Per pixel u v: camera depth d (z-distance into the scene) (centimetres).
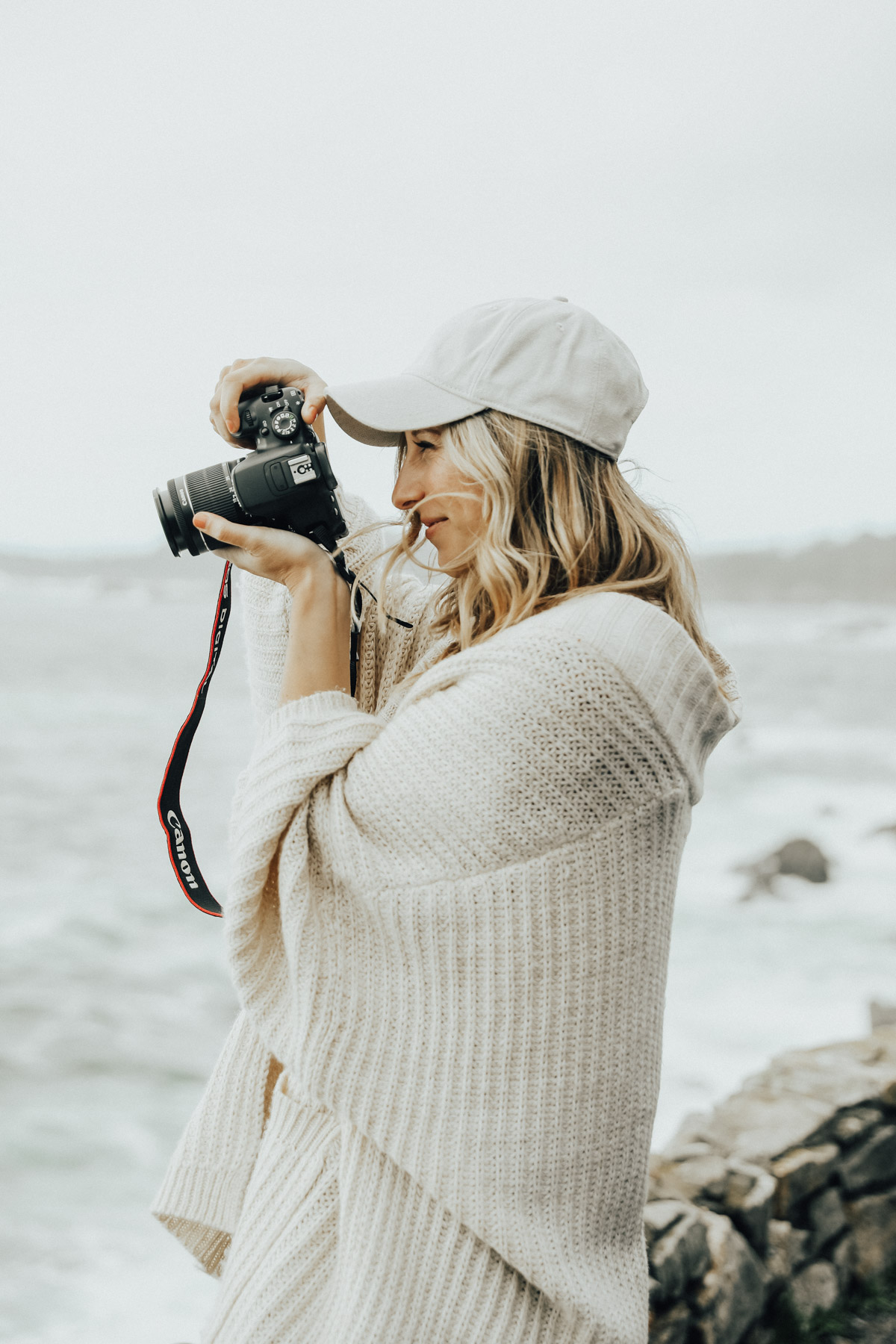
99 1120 843
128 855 1784
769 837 1986
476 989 91
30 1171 743
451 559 110
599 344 106
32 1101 869
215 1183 120
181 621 6156
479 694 93
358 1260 94
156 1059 977
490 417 103
